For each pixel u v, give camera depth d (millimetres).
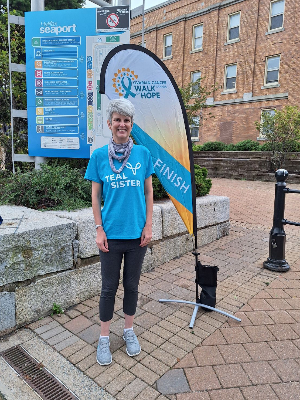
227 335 2617
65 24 4414
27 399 1937
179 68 21281
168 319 2844
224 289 3465
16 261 2541
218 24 19156
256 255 4562
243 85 18547
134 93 2820
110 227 2090
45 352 2350
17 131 5363
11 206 3709
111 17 4320
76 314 2873
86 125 4551
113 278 2197
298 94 16547
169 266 4102
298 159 12797
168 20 21453
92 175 2080
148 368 2211
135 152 2107
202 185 5273
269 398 1962
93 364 2236
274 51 17203
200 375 2150
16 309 2596
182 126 2824
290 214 7234
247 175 13891
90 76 4453
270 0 17062
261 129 15883
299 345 2492
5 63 5266
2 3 9172
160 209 4031
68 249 2918
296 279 3738
